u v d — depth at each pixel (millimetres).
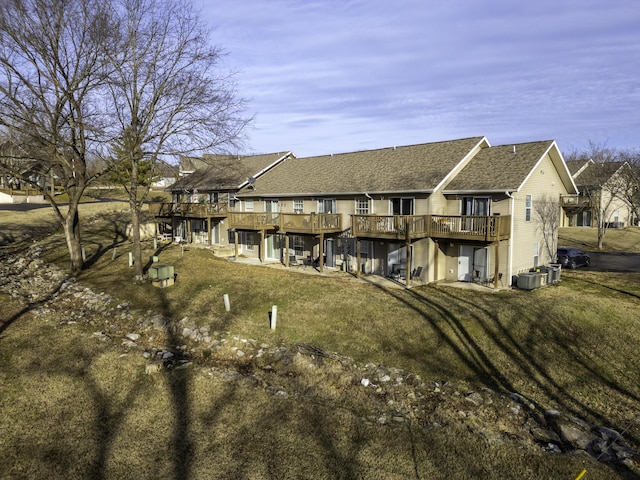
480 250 23250
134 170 23172
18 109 21141
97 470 8602
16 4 19656
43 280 24062
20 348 14688
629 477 8750
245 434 9898
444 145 27109
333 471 8633
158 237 39500
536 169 24141
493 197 22312
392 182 24969
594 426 10852
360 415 11102
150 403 11273
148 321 18031
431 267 23531
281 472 8578
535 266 24812
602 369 13961
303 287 22297
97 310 19641
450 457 9180
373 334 16234
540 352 14867
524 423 10945
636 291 21734
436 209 23422
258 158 39094
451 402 11891
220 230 36812
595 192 40844
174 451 9234
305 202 29828
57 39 21000
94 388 12016
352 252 27109
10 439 9594
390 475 8539
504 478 8547
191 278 24000
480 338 15734
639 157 41406
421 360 14344
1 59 20125
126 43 21438
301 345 15438
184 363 14242
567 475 8672
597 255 34719
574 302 19047
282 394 11961
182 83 22750
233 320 17812
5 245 31609
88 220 43000
